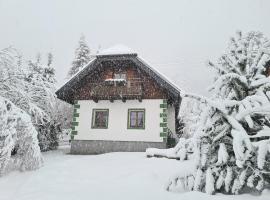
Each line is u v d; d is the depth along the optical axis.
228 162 5.54
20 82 11.35
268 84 5.66
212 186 5.28
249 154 5.06
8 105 8.84
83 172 8.55
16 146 9.04
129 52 15.80
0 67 10.29
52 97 14.57
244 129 5.23
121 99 16.05
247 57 6.22
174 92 14.73
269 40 6.37
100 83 16.88
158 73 15.12
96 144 15.71
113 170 8.73
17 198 5.89
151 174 7.65
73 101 18.00
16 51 10.84
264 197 4.75
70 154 15.43
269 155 5.14
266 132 5.04
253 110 5.18
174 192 5.87
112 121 15.95
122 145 15.39
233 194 5.39
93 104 16.52
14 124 8.29
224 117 5.55
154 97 15.85
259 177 5.36
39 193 6.13
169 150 10.90
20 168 8.80
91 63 16.23
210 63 6.46
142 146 15.12
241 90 6.01
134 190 6.11
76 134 16.14
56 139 18.38
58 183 7.17
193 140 5.62
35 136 8.87
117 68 16.98
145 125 15.45
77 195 5.79
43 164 9.46
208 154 5.70
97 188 6.43
